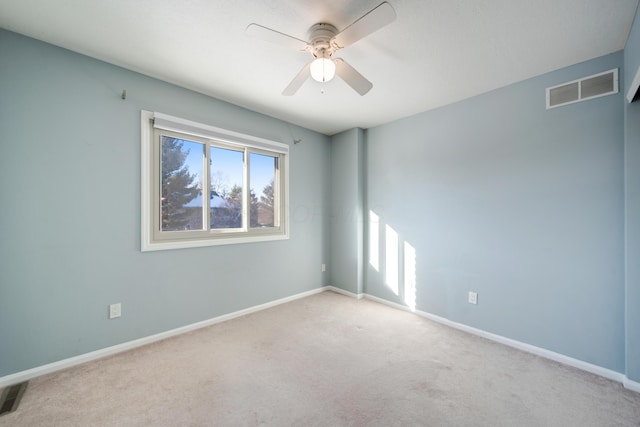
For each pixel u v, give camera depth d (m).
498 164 2.44
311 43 1.66
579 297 2.03
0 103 1.73
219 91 2.57
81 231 2.01
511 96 2.36
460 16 1.56
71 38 1.82
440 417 1.51
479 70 2.15
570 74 2.07
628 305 1.77
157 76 2.30
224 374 1.90
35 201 1.84
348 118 3.25
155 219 2.38
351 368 1.98
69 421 1.46
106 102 2.11
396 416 1.52
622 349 1.86
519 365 2.04
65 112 1.94
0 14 1.59
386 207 3.39
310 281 3.71
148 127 2.31
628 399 1.67
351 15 1.57
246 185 3.05
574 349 2.04
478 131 2.57
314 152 3.74
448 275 2.78
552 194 2.15
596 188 1.96
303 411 1.55
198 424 1.46
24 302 1.81
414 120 3.10
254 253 3.09
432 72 2.18
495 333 2.45
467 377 1.88
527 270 2.28
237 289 2.94
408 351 2.23
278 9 1.53
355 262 3.62
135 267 2.26
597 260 1.96
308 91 2.54
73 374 1.88
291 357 2.13
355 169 3.60
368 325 2.75
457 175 2.72
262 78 2.33
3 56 1.74
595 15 1.54
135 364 2.01
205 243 2.67
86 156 2.03
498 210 2.44
